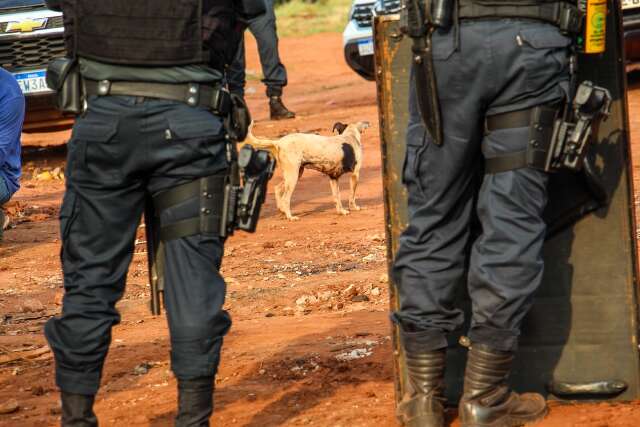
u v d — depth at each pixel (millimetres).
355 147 17719
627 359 6945
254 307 11883
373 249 14711
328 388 8016
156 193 6289
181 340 6141
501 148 6195
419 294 6504
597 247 6926
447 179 6336
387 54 6941
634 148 20891
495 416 6410
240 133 6449
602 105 6117
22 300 13148
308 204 19266
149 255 6648
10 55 24203
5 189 15977
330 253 14656
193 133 6105
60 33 24109
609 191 6867
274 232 16484
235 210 6320
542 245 6812
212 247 6305
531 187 6223
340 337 9734
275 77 31891
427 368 6543
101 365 6430
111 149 6156
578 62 6762
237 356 9266
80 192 6305
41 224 19250
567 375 7000
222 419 7461
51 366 9617
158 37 6094
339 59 54094
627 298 6922
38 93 24328
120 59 6105
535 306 7004
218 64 6340
